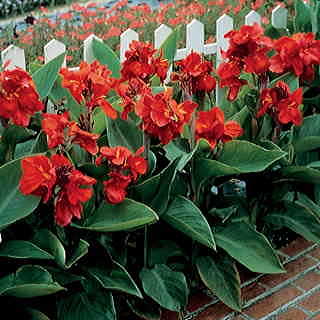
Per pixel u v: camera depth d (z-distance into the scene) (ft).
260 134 10.79
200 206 10.35
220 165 9.13
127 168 8.48
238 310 9.65
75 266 9.02
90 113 8.83
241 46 10.12
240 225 10.08
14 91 8.20
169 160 9.89
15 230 8.88
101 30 15.31
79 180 7.70
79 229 8.90
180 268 10.32
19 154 9.70
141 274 9.53
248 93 10.87
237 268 11.06
